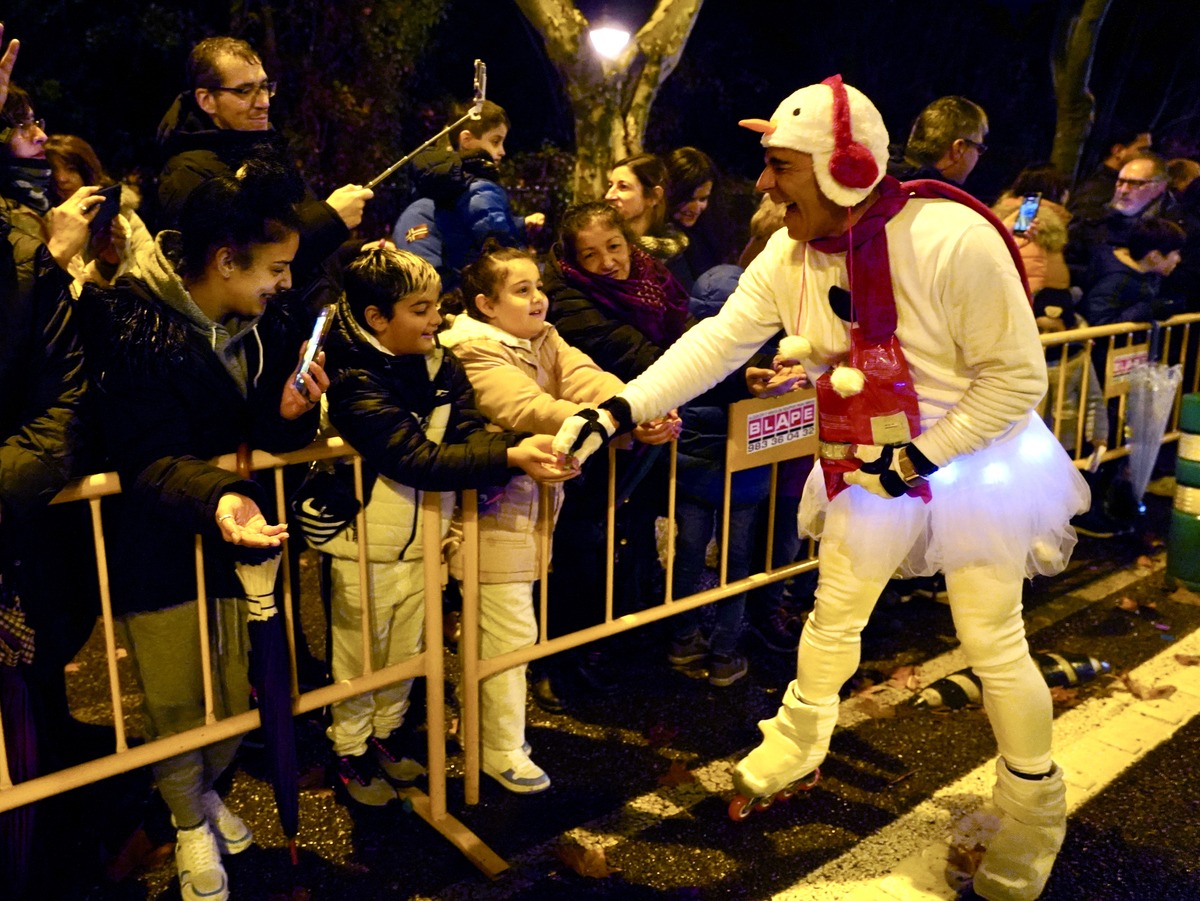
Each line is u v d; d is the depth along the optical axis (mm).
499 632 3211
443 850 3104
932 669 4211
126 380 2420
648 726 3781
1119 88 16609
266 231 2396
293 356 2689
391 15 10445
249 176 2443
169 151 3605
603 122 8305
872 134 2432
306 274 3389
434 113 11766
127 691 3967
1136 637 4480
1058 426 4922
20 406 2396
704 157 4715
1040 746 2840
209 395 2525
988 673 2836
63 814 3205
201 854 2816
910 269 2518
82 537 2916
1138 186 5086
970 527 2748
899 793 3400
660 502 3938
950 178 4539
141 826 3146
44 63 9555
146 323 2406
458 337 3141
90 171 4105
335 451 2791
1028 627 4559
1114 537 5539
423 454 2740
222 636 2760
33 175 3256
